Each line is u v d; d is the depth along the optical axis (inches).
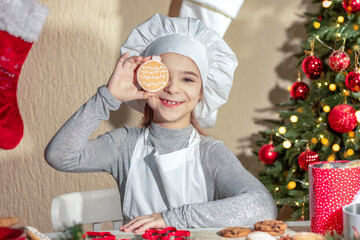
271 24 96.9
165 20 58.3
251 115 98.1
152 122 59.0
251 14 96.9
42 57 96.4
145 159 56.9
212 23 80.4
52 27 95.8
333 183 34.2
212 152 56.3
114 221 59.9
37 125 97.3
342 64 71.5
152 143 57.9
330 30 79.8
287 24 96.7
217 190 56.3
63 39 95.9
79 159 55.2
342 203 34.2
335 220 34.3
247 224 44.9
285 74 97.3
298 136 82.4
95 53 95.7
